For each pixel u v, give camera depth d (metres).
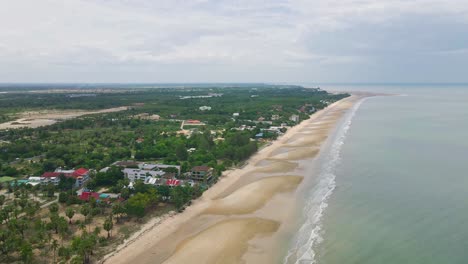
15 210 100.50
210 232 93.88
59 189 125.88
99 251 84.44
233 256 81.62
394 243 81.38
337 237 86.06
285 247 84.44
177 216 104.81
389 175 131.62
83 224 94.69
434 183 120.69
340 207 103.56
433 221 91.31
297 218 99.81
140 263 79.81
